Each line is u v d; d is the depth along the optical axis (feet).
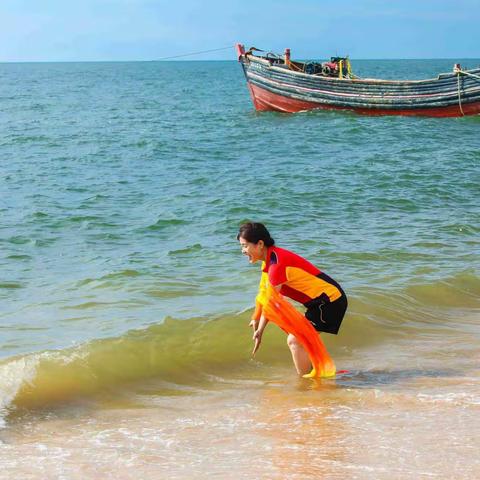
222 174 63.31
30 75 385.29
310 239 39.32
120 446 14.80
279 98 107.65
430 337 24.13
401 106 99.40
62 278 32.24
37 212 47.50
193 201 51.31
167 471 13.37
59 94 191.52
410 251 36.22
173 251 37.04
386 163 67.26
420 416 16.15
